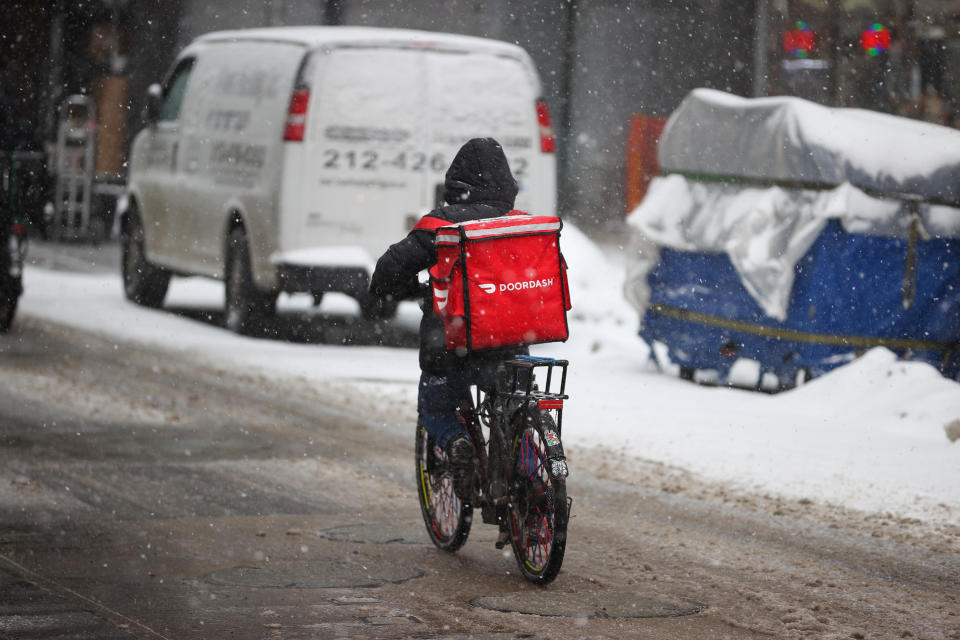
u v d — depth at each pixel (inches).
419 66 1761.8
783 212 1477.6
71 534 845.2
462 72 1780.3
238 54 1887.3
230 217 1829.5
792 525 912.9
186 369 1537.9
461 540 815.7
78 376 1453.0
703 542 862.5
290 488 1000.9
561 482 730.2
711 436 1221.7
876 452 1151.6
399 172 1743.4
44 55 3378.4
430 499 848.9
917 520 926.4
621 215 3420.3
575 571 789.9
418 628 669.9
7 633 645.9
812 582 767.7
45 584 734.5
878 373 1364.4
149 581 746.8
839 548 853.2
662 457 1138.7
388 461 1109.7
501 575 782.5
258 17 3440.0
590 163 3422.7
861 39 3019.2
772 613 708.0
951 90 2942.9
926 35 2947.8
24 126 2164.1
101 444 1131.3
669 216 1609.3
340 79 1724.9
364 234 1732.3
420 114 1753.2
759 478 1059.3
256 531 869.2
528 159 1814.7
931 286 1487.5
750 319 1512.1
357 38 1738.4
